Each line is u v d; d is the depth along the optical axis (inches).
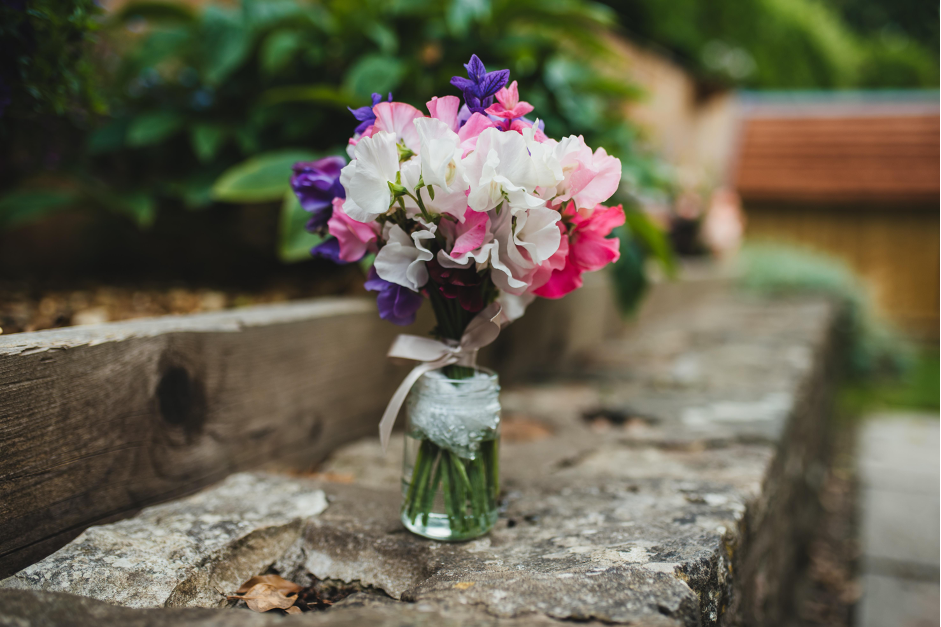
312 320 38.5
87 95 38.4
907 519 73.5
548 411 48.2
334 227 28.9
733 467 36.8
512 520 31.4
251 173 45.0
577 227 28.5
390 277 27.4
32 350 28.0
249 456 35.6
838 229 213.8
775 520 39.8
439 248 27.8
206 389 33.5
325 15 57.6
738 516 31.1
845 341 161.9
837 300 154.3
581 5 54.4
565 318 69.4
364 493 33.2
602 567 26.9
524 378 60.3
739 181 219.1
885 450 100.5
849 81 325.7
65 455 28.9
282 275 62.7
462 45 53.8
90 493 29.7
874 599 55.6
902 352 168.7
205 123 55.7
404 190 26.7
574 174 27.1
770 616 39.0
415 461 29.3
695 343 81.5
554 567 27.1
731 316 111.4
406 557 28.7
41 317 40.8
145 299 48.7
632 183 58.7
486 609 24.7
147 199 52.3
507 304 30.1
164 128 53.9
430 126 26.4
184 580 26.9
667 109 168.4
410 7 51.9
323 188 29.3
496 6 53.5
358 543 29.3
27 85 33.8
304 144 57.4
